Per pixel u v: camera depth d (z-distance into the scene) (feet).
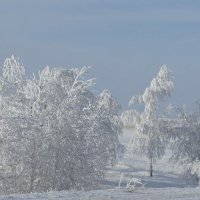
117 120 110.11
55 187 77.10
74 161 77.97
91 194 45.01
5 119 76.23
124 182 112.78
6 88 80.33
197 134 122.83
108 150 84.43
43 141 76.79
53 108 79.00
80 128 78.89
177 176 148.66
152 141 154.30
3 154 76.54
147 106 157.58
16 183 76.84
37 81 81.20
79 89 82.02
